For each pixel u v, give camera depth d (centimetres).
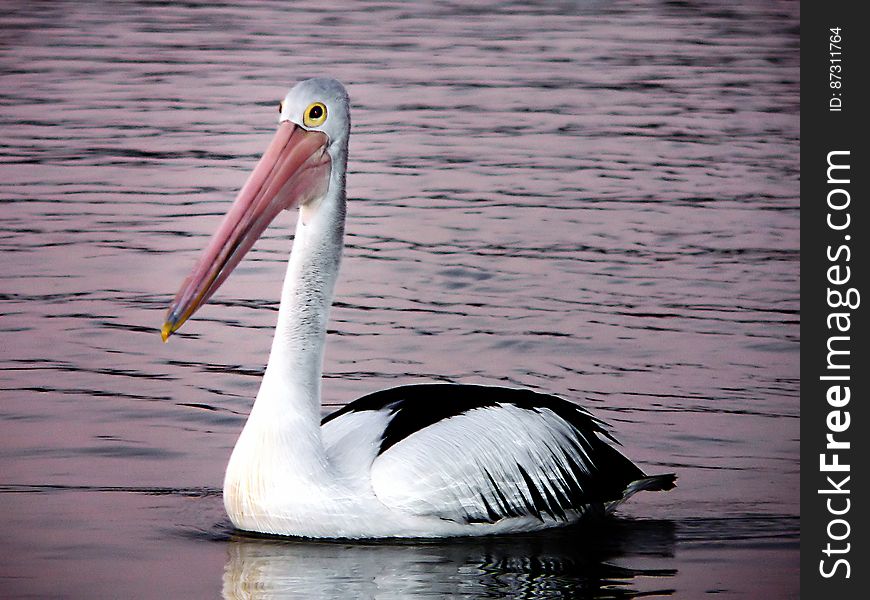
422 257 1802
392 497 982
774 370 1412
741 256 1833
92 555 961
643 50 3453
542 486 1025
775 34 3725
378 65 3181
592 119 2692
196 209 2056
